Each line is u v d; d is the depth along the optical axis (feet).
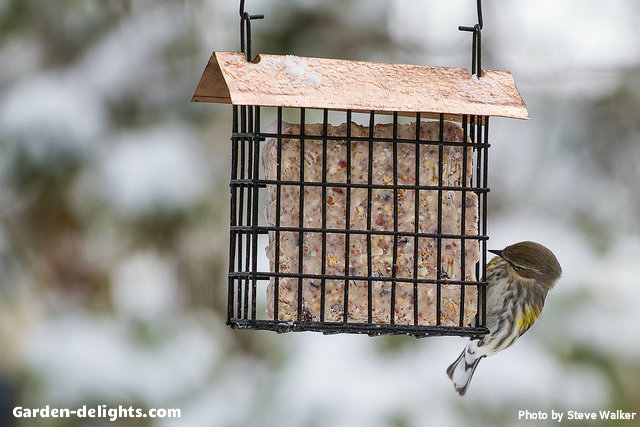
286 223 32.27
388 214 32.68
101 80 50.11
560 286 45.85
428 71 30.78
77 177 48.42
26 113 48.67
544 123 55.11
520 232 50.01
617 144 54.95
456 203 33.35
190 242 49.67
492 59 56.08
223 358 46.70
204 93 32.53
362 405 42.37
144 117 50.08
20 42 51.03
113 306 48.24
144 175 48.24
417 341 44.04
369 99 29.22
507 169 54.39
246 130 33.65
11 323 48.55
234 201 33.27
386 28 55.26
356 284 32.48
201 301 49.85
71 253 49.39
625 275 46.39
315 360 44.01
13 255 48.80
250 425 43.70
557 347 44.73
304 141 32.27
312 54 53.72
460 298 33.22
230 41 51.96
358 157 32.60
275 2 52.75
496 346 40.01
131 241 49.39
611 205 53.83
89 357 45.03
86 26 51.29
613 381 44.27
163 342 46.29
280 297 32.19
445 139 33.19
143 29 51.34
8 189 48.39
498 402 43.16
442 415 42.32
